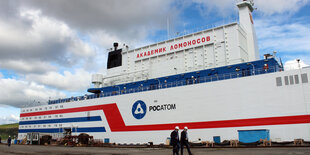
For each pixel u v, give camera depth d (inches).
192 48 1504.7
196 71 1385.3
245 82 1136.2
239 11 1611.7
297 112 995.9
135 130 1475.1
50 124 2022.6
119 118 1572.3
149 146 1263.5
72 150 1091.3
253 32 1584.6
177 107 1322.6
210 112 1208.2
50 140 1836.9
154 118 1402.6
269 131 1042.7
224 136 1145.4
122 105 1576.0
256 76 1114.1
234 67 1275.8
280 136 1015.6
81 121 1797.5
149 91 1457.9
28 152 992.2
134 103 1515.7
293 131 991.0
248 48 1509.6
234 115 1139.3
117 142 1547.7
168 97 1370.6
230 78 1253.1
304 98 991.0
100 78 1951.3
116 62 1871.3
